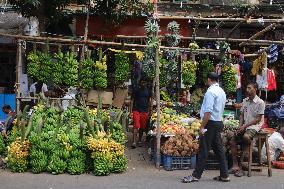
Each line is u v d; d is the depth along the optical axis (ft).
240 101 45.01
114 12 43.91
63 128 29.04
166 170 29.09
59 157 27.50
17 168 27.61
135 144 35.70
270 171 27.86
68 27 47.88
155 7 40.52
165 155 29.27
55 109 30.53
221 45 35.60
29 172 27.63
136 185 24.99
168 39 32.63
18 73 32.24
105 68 33.27
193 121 33.04
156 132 30.04
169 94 40.37
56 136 28.04
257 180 26.71
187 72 36.19
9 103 44.55
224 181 26.09
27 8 41.22
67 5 45.19
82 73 32.94
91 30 45.09
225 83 36.37
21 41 32.50
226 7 46.83
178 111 37.96
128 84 39.17
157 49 30.09
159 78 32.91
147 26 30.32
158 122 29.76
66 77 32.27
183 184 25.36
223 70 36.17
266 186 25.27
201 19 36.06
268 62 42.80
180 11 47.93
